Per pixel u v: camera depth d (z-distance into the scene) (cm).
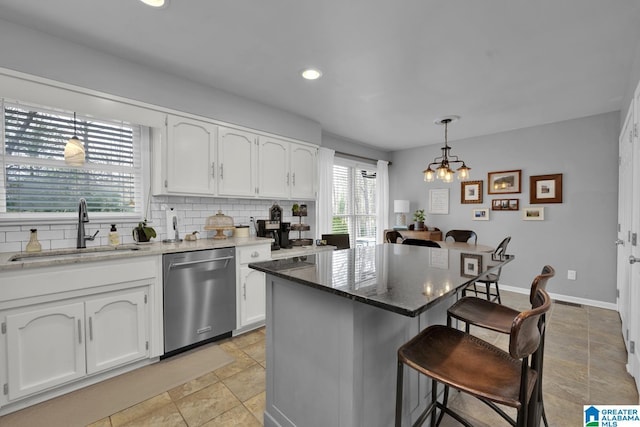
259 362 225
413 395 153
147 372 209
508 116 359
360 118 366
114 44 208
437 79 260
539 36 196
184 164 260
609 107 329
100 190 245
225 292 258
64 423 160
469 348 121
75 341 183
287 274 135
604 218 350
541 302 104
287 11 173
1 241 199
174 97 253
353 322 113
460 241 438
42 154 218
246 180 304
